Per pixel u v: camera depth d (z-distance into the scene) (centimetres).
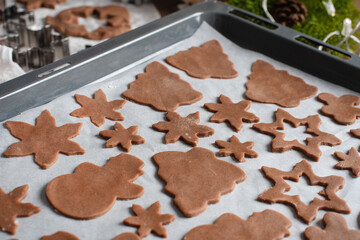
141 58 61
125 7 85
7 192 44
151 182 46
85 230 41
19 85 51
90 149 49
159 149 50
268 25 68
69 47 74
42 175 46
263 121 54
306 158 50
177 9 85
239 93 58
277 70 61
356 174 48
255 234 42
